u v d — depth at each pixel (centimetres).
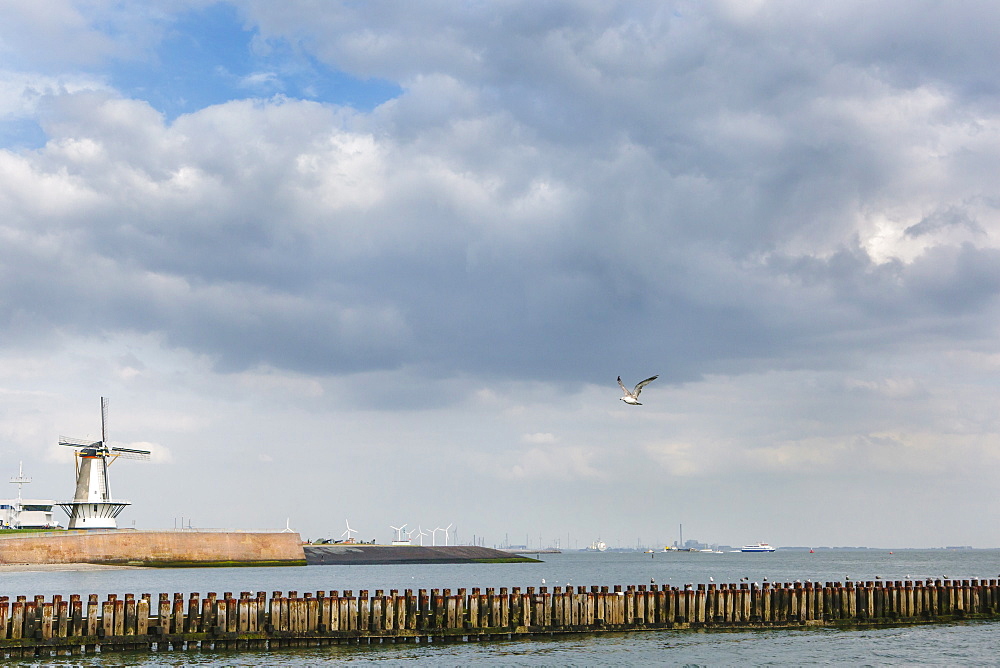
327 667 6056
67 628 6025
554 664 6275
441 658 6356
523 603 6912
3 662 5875
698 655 6706
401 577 18662
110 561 19988
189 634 6216
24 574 17288
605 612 7100
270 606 6419
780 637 7375
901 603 7938
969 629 7856
